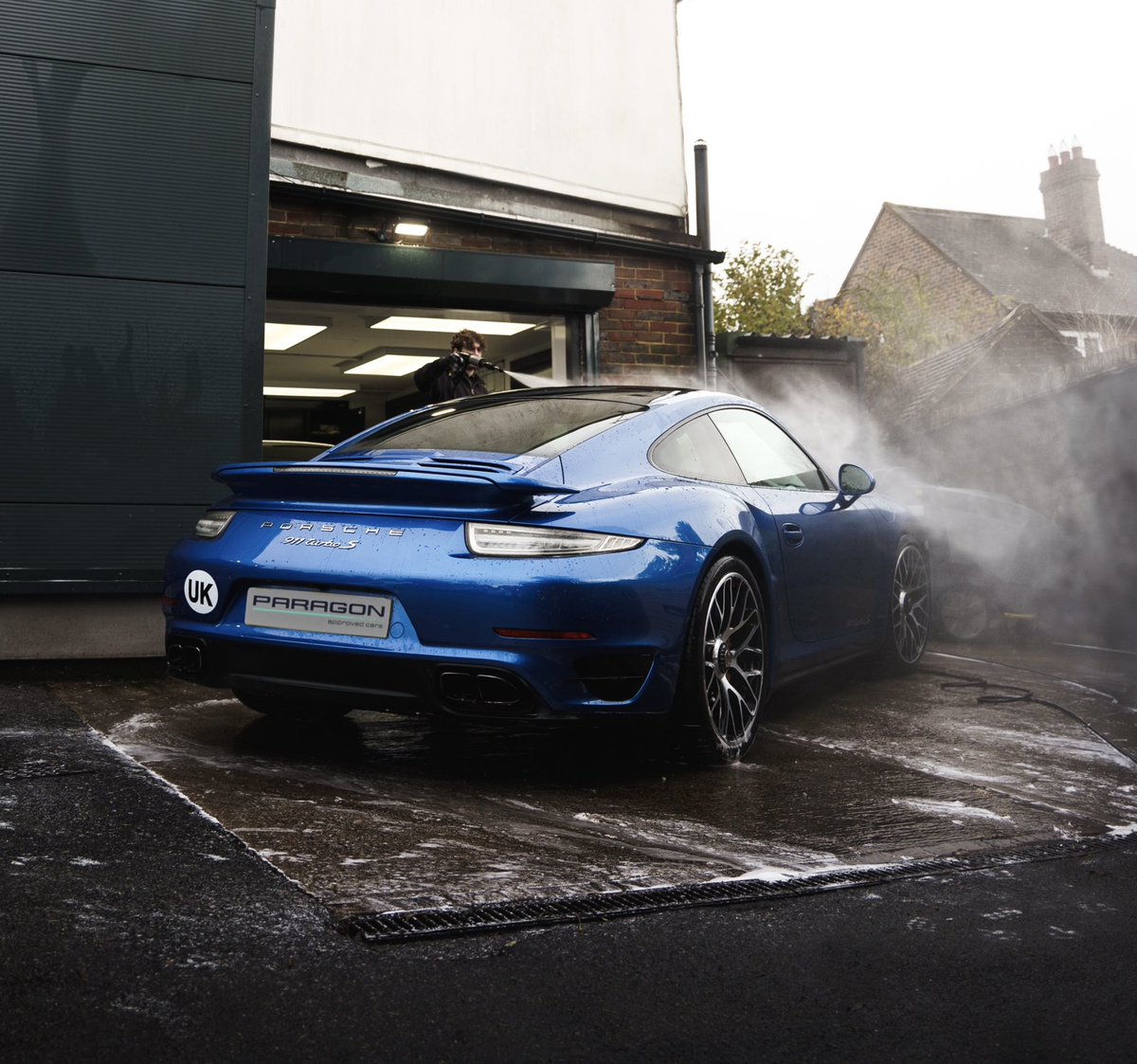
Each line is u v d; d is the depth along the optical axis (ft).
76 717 11.89
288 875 7.01
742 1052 5.18
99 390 15.87
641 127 27.99
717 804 9.77
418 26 24.72
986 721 14.12
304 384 34.09
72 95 15.90
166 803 8.45
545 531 9.72
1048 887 7.83
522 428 11.80
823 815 9.53
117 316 15.99
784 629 12.86
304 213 22.90
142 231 16.19
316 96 23.29
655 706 10.28
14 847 7.20
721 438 13.01
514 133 26.00
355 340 28.02
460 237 24.67
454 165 25.02
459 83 25.25
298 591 10.21
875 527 15.88
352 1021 5.19
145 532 16.02
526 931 6.41
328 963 5.78
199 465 16.34
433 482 9.77
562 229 25.45
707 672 11.02
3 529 15.33
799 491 14.16
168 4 16.46
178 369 16.28
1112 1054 5.36
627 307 26.71
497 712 9.62
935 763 11.76
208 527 11.03
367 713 13.34
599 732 12.64
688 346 27.37
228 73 16.74
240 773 9.81
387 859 7.48
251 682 10.57
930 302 94.43
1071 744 12.92
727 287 74.59
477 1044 5.08
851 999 5.82
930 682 16.99
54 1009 5.08
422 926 6.32
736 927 6.73
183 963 5.65
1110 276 103.91
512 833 8.48
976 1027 5.57
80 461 15.72
